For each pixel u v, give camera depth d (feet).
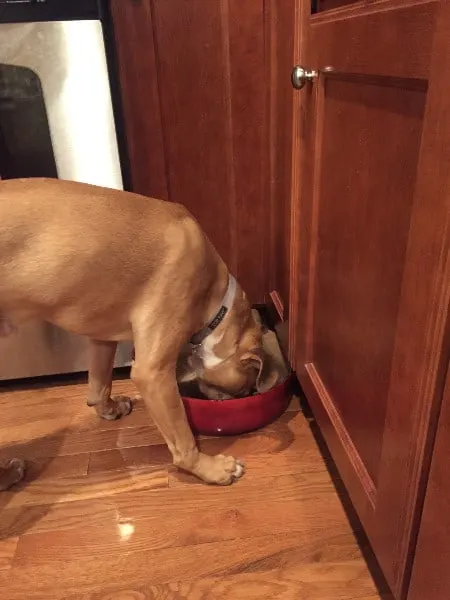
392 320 2.60
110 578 3.54
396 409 2.56
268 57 4.73
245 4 4.63
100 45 4.14
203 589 3.44
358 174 2.85
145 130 4.92
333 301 3.47
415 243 2.22
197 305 3.95
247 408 4.53
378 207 2.64
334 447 3.64
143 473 4.35
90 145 4.43
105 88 4.27
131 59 4.64
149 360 3.80
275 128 4.70
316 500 4.04
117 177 4.58
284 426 4.77
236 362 4.38
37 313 3.63
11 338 5.12
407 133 2.28
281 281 4.96
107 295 3.61
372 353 2.90
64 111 4.29
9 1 3.97
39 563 3.66
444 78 1.90
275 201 4.97
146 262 3.60
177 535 3.81
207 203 5.34
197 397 4.87
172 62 4.76
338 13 2.85
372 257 2.77
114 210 3.51
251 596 3.39
